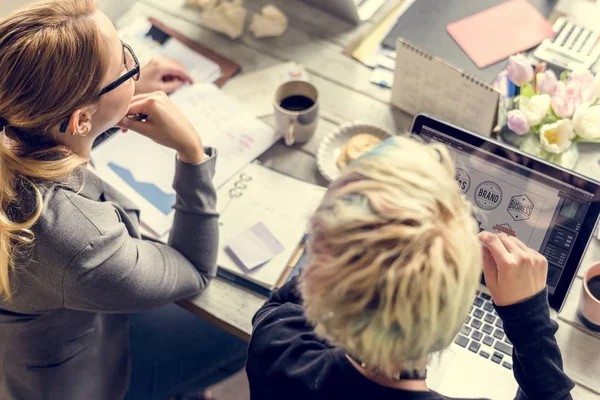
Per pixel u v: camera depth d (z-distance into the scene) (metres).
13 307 0.99
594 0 1.36
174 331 1.34
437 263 0.58
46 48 0.79
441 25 1.36
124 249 0.96
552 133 1.14
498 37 1.33
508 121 1.15
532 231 1.01
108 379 1.22
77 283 0.93
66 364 1.10
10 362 1.09
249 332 1.09
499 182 1.01
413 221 0.60
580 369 1.01
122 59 0.90
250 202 1.19
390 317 0.60
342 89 1.34
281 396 0.74
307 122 1.22
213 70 1.37
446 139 1.03
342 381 0.70
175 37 1.42
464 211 0.63
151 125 1.09
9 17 0.82
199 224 1.11
